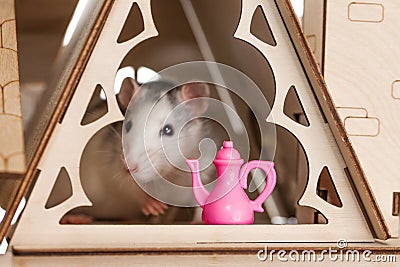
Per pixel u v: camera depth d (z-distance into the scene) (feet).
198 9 3.55
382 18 2.36
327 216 2.21
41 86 3.27
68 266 1.95
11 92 2.23
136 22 3.43
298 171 2.75
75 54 2.18
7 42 2.27
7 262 1.91
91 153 3.16
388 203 2.36
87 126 2.05
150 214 3.10
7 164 2.15
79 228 2.04
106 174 3.15
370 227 2.21
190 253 1.98
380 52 2.36
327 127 2.20
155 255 1.97
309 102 2.20
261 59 2.78
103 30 2.06
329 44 2.34
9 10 2.28
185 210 3.06
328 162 2.21
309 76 2.17
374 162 2.36
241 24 2.16
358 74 2.35
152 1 3.64
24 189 1.89
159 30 3.57
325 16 2.35
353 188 2.21
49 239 2.02
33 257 1.92
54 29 3.37
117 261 1.98
